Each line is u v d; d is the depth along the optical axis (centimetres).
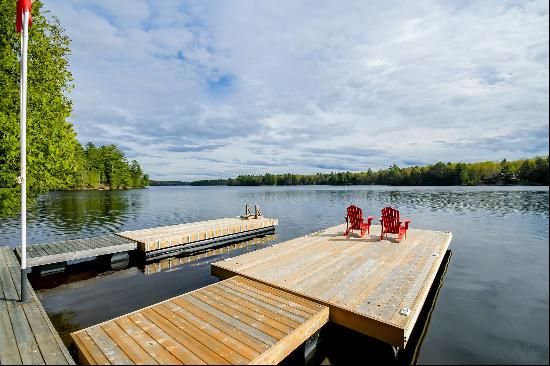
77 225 1873
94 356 324
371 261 717
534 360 467
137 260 1027
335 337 512
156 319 418
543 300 715
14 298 518
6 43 909
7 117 853
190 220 2195
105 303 677
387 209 950
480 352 492
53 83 996
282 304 479
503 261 1073
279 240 1452
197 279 855
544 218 2145
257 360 320
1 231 1652
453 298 726
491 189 6175
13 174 882
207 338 366
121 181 7981
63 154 1017
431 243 910
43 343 368
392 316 434
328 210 2919
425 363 459
